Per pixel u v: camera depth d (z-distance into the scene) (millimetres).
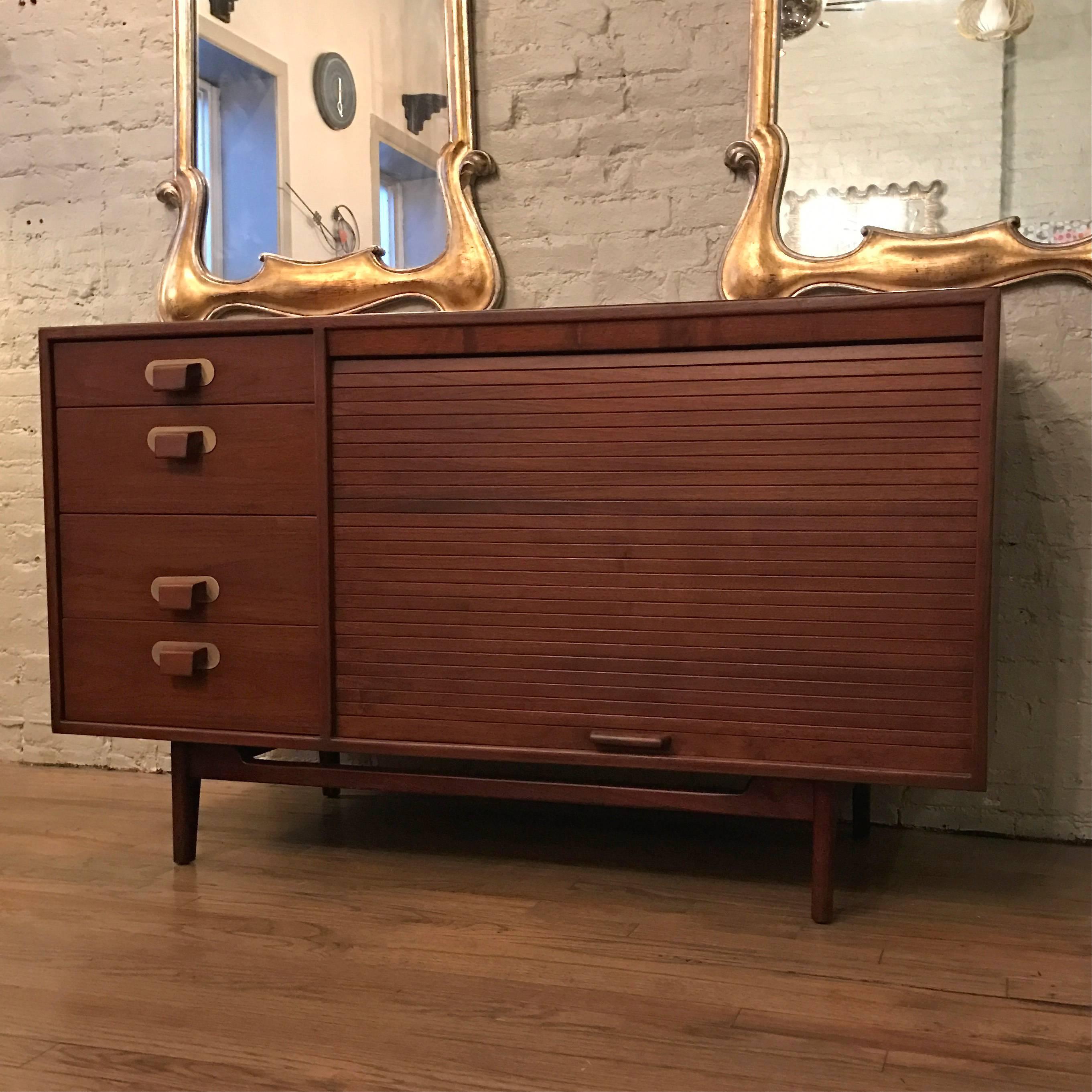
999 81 1884
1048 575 1921
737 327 1514
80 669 1798
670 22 2047
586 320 1562
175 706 1759
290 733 1710
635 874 1763
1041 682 1937
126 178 2357
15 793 2240
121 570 1769
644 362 1553
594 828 2012
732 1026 1249
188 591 1711
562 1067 1159
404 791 1692
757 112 1973
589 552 1584
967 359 1438
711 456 1534
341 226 2188
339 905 1626
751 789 1570
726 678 1545
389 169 2160
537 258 2133
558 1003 1305
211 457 1713
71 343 1766
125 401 1746
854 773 1502
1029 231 1885
